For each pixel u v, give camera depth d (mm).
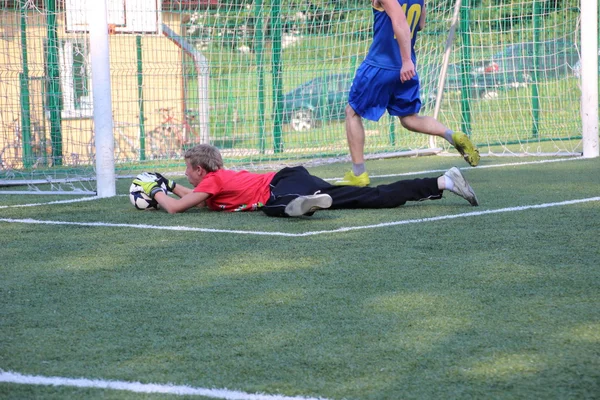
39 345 7438
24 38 25859
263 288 9367
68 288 9602
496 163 24234
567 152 26203
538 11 31219
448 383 6281
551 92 32438
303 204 13578
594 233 12148
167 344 7395
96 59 17953
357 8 30219
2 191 20141
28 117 26141
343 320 8008
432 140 29250
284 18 29547
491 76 31641
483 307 8320
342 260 10750
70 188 21203
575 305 8289
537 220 13422
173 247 11992
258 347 7246
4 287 9703
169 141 29922
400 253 11102
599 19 32844
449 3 29000
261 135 29172
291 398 6059
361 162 18359
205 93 29031
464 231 12594
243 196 15164
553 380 6281
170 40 29609
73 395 6230
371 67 17609
